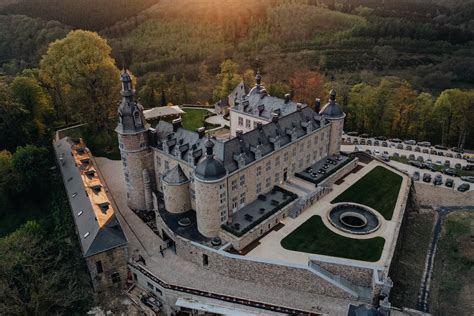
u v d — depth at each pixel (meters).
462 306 73.12
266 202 86.12
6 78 142.75
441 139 139.00
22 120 117.38
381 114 142.75
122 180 103.81
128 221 88.75
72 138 115.25
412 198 98.75
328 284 69.44
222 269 74.56
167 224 81.25
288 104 101.12
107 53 123.94
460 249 86.56
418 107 142.12
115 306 74.38
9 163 101.31
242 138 82.31
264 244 76.75
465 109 131.88
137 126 84.50
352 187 96.31
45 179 103.25
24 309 68.12
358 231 80.56
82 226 78.81
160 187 91.69
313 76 161.88
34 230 83.38
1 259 70.31
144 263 77.06
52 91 134.38
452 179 109.50
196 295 70.12
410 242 88.88
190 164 79.69
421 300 74.44
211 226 76.69
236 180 79.12
